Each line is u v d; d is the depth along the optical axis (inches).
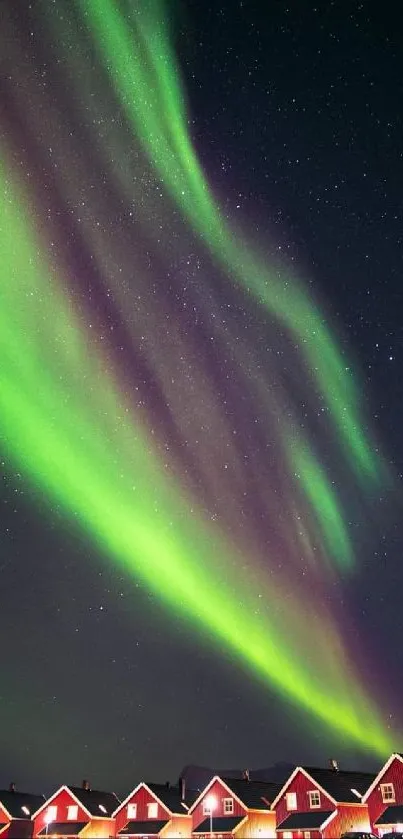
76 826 2561.5
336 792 2193.7
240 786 2468.0
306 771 2237.9
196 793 2810.0
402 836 1846.7
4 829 2121.1
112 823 2647.6
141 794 2596.0
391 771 2112.5
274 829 2354.8
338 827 2098.9
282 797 2247.8
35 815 2650.1
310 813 2169.0
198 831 2351.1
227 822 2343.8
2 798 2726.4
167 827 2474.2
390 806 2075.5
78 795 2677.2
